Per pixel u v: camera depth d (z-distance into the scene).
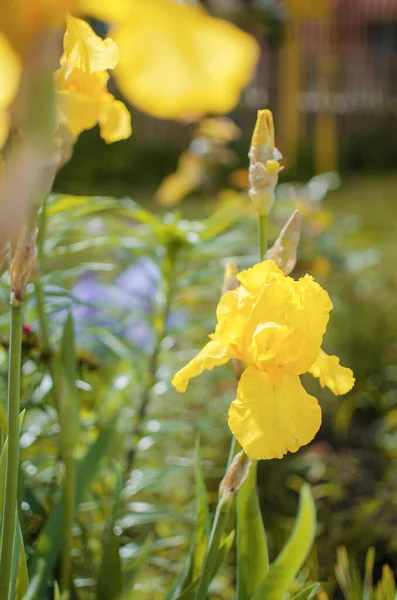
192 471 1.50
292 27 5.31
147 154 6.40
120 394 1.35
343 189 5.92
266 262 0.72
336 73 6.79
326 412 2.00
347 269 2.26
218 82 0.45
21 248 0.64
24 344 1.02
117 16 0.46
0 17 0.46
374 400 2.03
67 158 0.70
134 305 1.52
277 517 1.50
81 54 0.56
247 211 1.91
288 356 0.69
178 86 0.45
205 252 1.31
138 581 1.12
